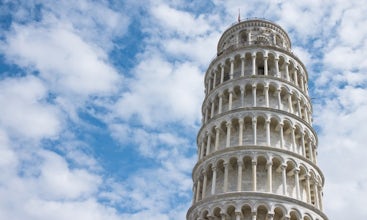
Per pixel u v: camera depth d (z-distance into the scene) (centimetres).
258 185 4662
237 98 5656
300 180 4881
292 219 4369
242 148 4838
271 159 4738
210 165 4981
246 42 6569
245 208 4384
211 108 5803
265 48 6078
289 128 5222
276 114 5212
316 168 4994
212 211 4434
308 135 5331
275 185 4681
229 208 4403
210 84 6278
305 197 4784
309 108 5897
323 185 5241
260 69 6078
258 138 5069
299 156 4862
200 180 5075
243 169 4831
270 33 6862
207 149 5262
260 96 5572
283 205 4328
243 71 5878
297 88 5747
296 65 6128
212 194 4616
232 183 4778
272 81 5622
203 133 5541
